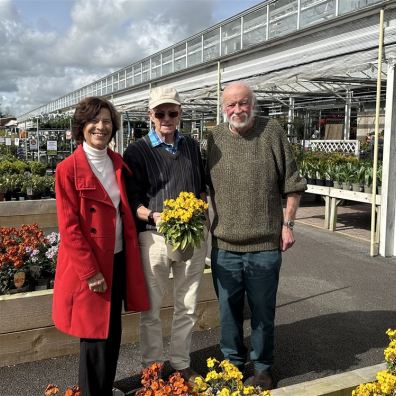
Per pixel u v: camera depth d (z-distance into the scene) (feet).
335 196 26.53
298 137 51.70
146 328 9.47
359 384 7.89
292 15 35.55
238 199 9.34
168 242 8.64
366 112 50.34
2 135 91.97
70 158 8.08
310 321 13.74
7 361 10.58
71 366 10.62
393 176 20.94
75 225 7.89
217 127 9.78
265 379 9.77
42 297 10.69
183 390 6.56
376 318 13.98
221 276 9.82
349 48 29.50
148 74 70.08
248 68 41.37
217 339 12.19
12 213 23.84
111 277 8.22
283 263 20.18
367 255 21.59
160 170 9.17
